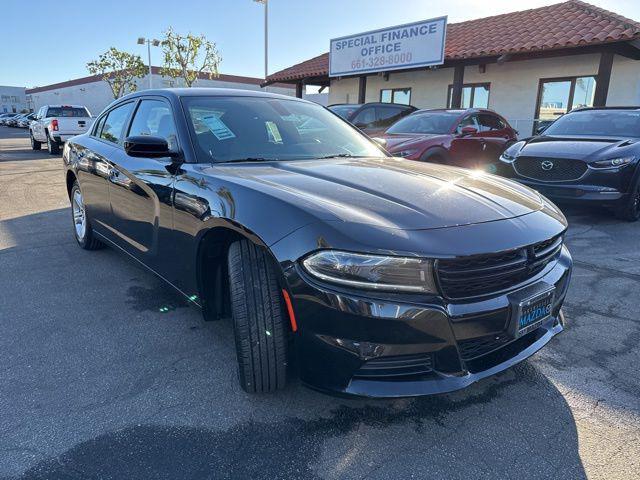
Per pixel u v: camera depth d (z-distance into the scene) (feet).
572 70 39.65
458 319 6.41
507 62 43.39
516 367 9.07
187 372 8.63
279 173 8.58
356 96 59.06
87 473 6.23
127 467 6.35
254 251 7.29
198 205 8.27
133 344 9.62
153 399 7.83
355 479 6.24
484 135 27.55
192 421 7.30
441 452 6.77
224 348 9.52
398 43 44.68
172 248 9.39
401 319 6.14
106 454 6.57
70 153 15.67
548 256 7.72
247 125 10.61
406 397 6.37
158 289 12.53
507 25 45.78
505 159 22.09
